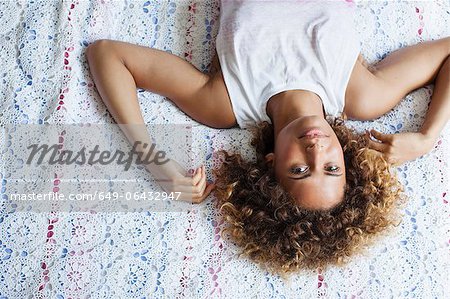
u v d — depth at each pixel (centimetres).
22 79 129
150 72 129
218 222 128
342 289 127
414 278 129
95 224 124
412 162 135
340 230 121
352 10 141
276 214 122
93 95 131
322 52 129
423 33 145
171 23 140
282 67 129
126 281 123
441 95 136
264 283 125
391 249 130
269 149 133
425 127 134
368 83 133
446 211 133
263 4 134
